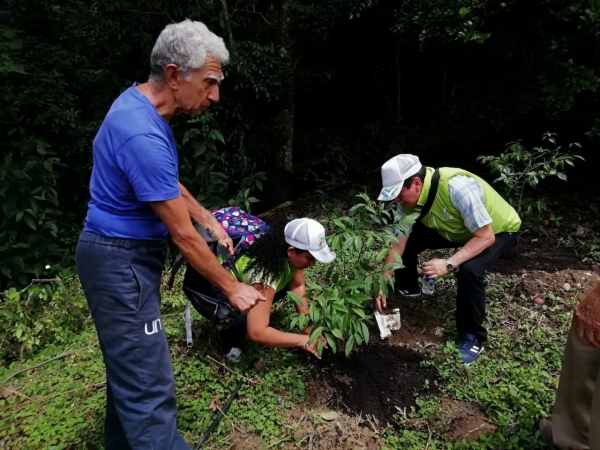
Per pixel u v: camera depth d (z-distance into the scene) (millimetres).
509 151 5426
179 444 1890
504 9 4223
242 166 6730
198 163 5527
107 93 6719
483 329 2834
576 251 4199
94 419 2488
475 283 2709
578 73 4109
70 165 5895
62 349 3227
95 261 1708
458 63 5340
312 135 7434
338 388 2645
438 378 2670
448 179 2754
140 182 1589
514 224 2904
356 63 7328
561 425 2004
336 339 2957
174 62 1609
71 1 6836
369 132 7410
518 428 2256
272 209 6746
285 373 2705
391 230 2674
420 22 4574
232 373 2729
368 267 2641
